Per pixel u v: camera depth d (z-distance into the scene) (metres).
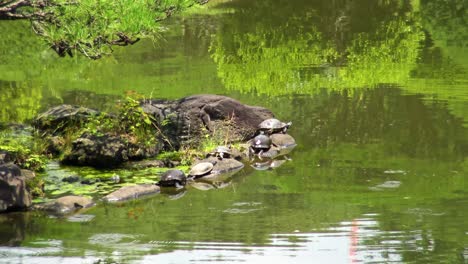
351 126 19.53
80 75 26.17
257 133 19.25
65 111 18.69
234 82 24.55
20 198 14.37
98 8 15.39
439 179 15.48
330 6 41.28
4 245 12.55
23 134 18.58
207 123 18.89
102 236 12.92
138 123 17.94
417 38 32.44
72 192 15.41
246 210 14.12
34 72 26.88
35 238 12.87
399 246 12.11
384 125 19.48
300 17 38.53
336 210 13.91
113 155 17.03
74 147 17.23
